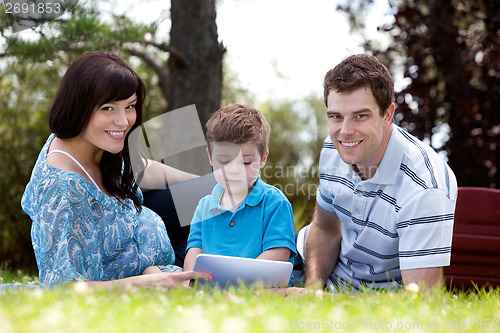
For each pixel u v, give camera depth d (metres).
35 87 8.37
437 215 2.73
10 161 8.16
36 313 1.85
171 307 2.06
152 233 3.05
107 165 2.91
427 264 2.74
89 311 1.90
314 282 3.09
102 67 2.70
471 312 2.28
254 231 3.05
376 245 3.01
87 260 2.68
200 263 2.57
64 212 2.61
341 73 2.79
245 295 2.32
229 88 10.51
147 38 7.91
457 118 7.03
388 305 2.23
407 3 7.48
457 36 7.20
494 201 3.71
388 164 2.86
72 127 2.71
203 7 7.38
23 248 8.25
